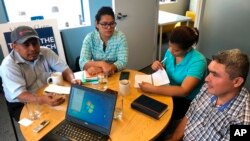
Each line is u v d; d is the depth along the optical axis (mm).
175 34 1539
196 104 1270
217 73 1007
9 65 1550
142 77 1767
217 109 1110
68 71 1860
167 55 1884
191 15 4523
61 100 1429
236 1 3105
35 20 2715
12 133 2162
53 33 2848
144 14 3209
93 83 1678
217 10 3432
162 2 5211
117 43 2057
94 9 3082
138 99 1399
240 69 953
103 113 1147
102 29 1935
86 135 1136
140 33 3314
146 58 3650
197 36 1564
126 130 1178
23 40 1498
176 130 1425
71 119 1232
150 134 1151
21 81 1569
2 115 2416
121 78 1768
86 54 2072
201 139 1178
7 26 2537
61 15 3037
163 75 1761
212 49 3732
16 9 2719
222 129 1065
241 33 3162
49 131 1170
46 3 2881
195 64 1589
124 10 2936
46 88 1580
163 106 1331
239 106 1021
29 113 1328
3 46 2537
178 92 1510
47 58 1822
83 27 3123
